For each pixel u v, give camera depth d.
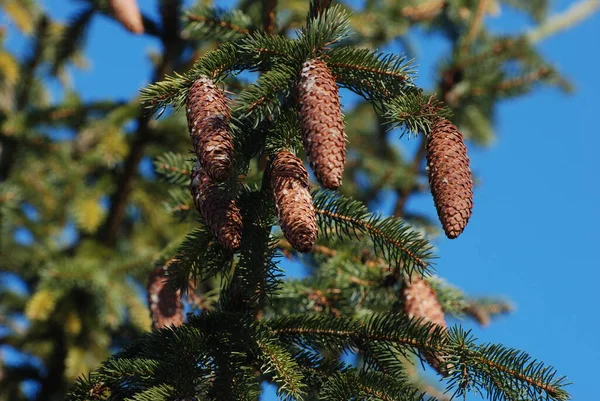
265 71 5.04
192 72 4.84
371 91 5.00
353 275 6.85
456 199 4.52
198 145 4.51
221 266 5.23
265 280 5.00
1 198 11.17
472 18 10.82
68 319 11.40
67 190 12.33
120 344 12.23
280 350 4.86
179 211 6.61
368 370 5.14
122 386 4.93
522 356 4.82
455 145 4.67
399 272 6.47
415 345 5.06
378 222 5.17
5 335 12.04
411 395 4.87
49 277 10.92
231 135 4.66
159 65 11.55
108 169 12.23
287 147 4.84
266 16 7.14
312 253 7.16
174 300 6.16
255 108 4.80
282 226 4.44
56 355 11.79
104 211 12.29
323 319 5.16
